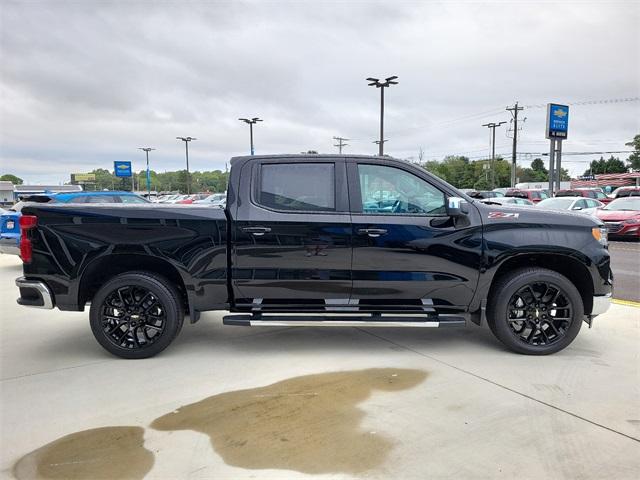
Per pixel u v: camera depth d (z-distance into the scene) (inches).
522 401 137.5
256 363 170.6
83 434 120.4
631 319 227.0
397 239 170.9
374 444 114.7
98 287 186.2
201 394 143.9
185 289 181.3
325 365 168.1
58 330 214.1
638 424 123.6
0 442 116.7
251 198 174.2
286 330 213.0
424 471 103.6
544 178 3708.2
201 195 1683.1
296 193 175.3
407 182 176.9
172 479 101.3
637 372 160.2
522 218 174.6
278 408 134.1
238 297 176.2
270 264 172.1
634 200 649.0
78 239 169.9
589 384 149.9
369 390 146.0
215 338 201.3
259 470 104.3
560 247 171.9
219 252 171.8
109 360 174.6
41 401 139.6
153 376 158.6
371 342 195.0
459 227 172.1
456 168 3284.9
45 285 172.2
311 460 108.1
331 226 170.7
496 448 112.4
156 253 170.7
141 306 175.8
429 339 199.0
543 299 178.4
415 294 175.5
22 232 171.9
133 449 113.3
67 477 102.5
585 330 209.3
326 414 130.3
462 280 173.8
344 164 176.9
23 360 174.6
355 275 172.6
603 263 174.2
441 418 127.4
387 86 1181.7
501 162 3248.0
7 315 241.4
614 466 105.0
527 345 176.6
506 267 185.5
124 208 171.0
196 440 117.3
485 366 166.2
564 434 118.6
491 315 178.9
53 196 433.1
